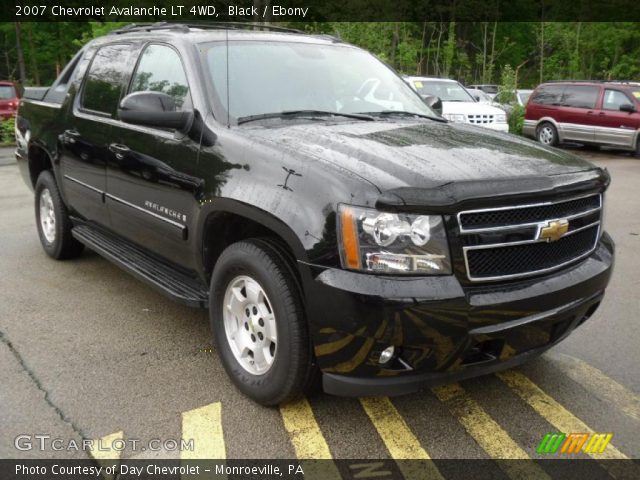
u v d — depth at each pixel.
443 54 33.50
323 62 4.24
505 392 3.42
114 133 4.24
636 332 4.25
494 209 2.74
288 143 3.12
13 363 3.64
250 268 3.05
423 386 2.80
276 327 2.96
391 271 2.62
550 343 3.08
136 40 4.48
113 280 5.13
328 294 2.67
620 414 3.21
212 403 3.24
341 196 2.69
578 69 34.22
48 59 28.58
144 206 3.98
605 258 3.31
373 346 2.65
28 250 5.96
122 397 3.29
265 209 2.93
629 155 15.59
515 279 2.83
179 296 3.63
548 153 3.35
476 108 13.58
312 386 3.10
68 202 5.13
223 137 3.36
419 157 2.98
